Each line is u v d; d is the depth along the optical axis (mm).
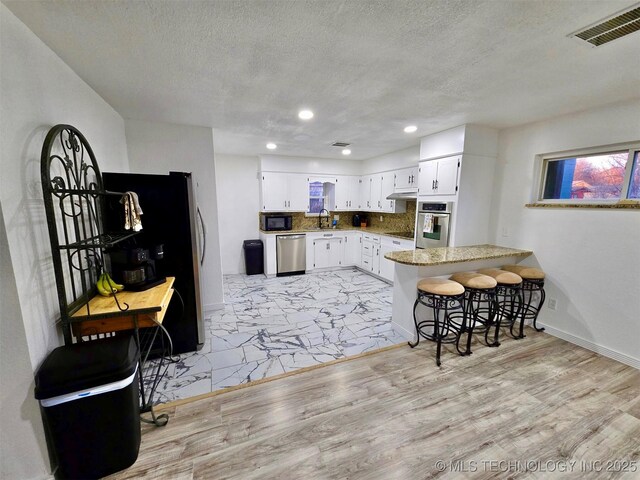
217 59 1755
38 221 1455
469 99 2412
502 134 3355
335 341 2896
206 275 3609
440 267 2908
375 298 4215
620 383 2201
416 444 1656
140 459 1557
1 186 1213
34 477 1383
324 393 2092
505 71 1904
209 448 1627
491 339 2922
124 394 1441
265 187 5371
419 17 1341
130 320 1748
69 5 1241
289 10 1295
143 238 2441
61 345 1598
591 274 2666
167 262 2520
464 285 2684
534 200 3127
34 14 1294
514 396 2061
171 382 2227
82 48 1606
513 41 1549
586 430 1758
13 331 1282
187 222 2533
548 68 1854
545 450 1619
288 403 1988
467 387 2158
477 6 1263
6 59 1248
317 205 5961
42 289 1451
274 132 3566
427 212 3744
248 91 2254
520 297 3045
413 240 4277
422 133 3582
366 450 1616
